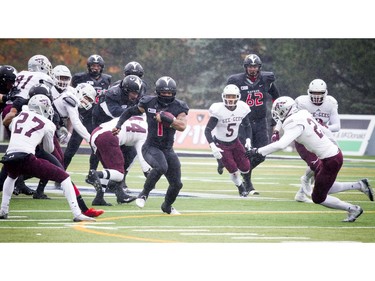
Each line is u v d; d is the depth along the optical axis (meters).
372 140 79.38
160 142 31.45
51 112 30.64
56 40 93.88
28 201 36.22
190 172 54.88
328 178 30.94
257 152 30.94
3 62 92.69
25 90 36.47
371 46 93.06
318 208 35.53
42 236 26.98
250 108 43.28
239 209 34.69
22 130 29.45
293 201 38.12
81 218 30.12
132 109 31.75
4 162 29.34
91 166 39.06
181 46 95.62
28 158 29.30
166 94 30.88
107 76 44.75
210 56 95.81
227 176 51.81
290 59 93.38
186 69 95.62
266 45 94.62
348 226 30.16
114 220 30.67
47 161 29.83
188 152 73.38
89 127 41.84
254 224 30.27
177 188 31.95
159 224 29.83
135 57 94.94
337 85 93.75
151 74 95.06
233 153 39.91
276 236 27.66
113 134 32.06
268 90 43.88
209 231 28.45
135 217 31.55
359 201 38.66
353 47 93.00
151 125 31.31
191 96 95.69
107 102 36.88
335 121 39.12
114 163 34.66
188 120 80.44
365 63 92.81
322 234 28.20
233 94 38.84
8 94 36.69
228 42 95.69
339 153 30.98
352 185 32.34
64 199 37.19
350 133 79.06
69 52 94.31
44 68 38.91
